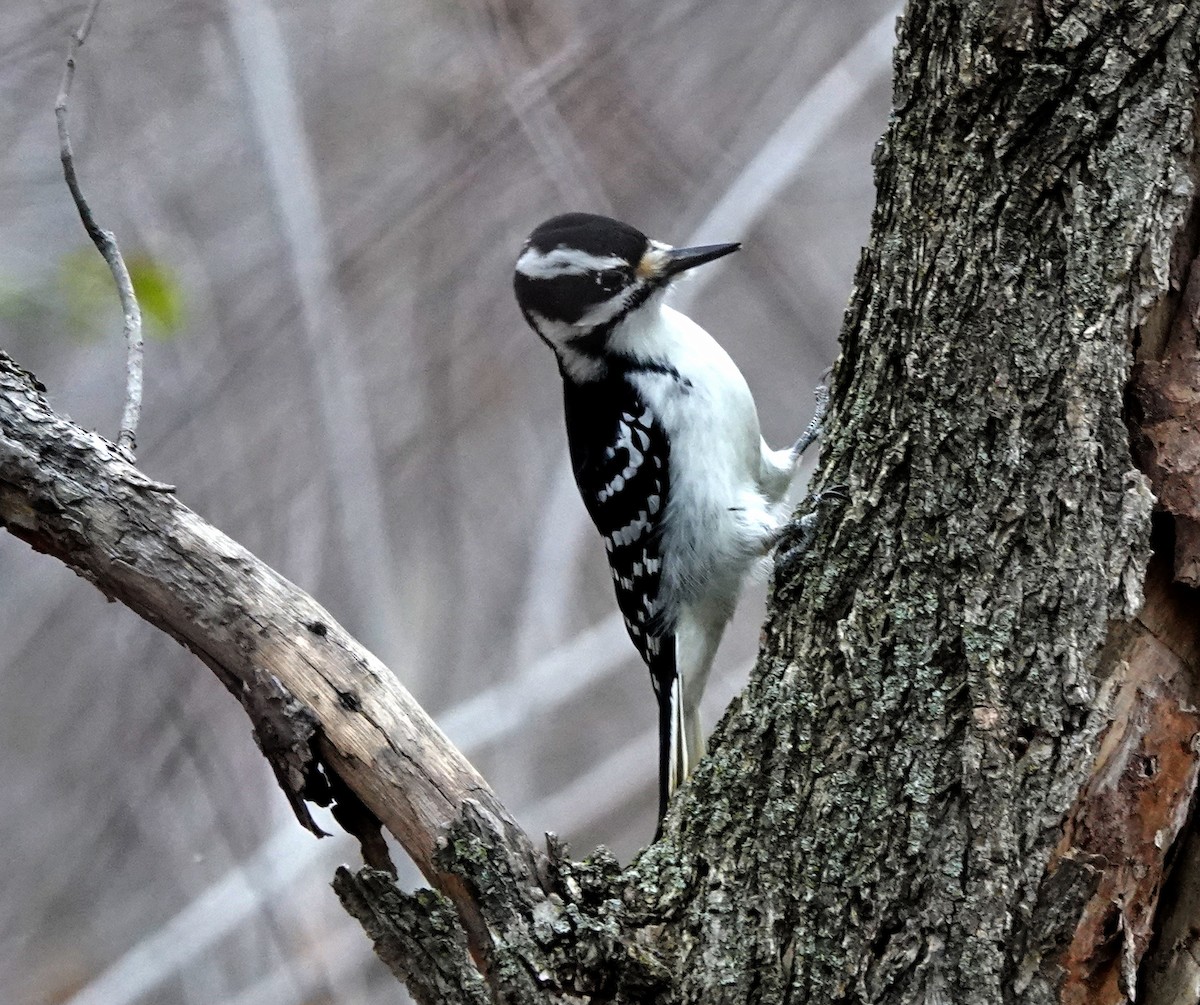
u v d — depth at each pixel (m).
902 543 6.74
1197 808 6.42
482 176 16.11
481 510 16.86
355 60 16.25
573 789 16.16
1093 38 6.55
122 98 15.85
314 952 14.87
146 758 16.16
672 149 15.77
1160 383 6.46
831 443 7.35
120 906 15.70
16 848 15.85
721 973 6.50
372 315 16.38
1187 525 6.36
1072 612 6.36
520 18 15.66
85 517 6.98
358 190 16.27
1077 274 6.55
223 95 16.16
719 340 16.67
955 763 6.41
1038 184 6.64
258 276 16.17
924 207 6.96
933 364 6.79
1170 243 6.49
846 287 16.69
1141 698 6.32
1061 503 6.45
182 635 7.05
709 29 16.17
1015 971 6.16
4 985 15.24
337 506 15.77
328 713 6.85
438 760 6.81
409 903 6.24
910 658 6.60
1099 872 6.13
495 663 16.44
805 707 6.81
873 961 6.35
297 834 15.30
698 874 6.76
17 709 16.30
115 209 15.72
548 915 6.56
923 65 6.98
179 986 14.77
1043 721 6.31
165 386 16.12
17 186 15.52
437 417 16.59
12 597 16.67
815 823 6.60
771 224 16.66
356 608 15.55
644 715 17.50
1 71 15.55
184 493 15.88
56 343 16.11
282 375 16.11
